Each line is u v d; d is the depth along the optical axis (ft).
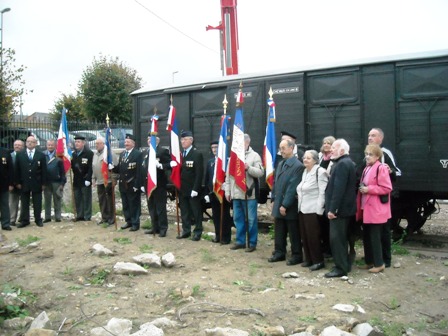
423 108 27.76
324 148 24.43
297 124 31.83
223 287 20.06
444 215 40.34
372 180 21.39
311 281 20.75
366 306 17.65
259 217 38.99
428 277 21.27
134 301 18.44
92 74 95.76
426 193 29.53
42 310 18.08
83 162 35.35
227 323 16.03
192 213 32.27
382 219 21.43
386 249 22.81
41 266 23.50
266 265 23.68
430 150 27.53
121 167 31.99
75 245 27.71
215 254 25.75
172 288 19.84
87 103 96.02
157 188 29.91
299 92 31.65
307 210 22.56
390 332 15.42
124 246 27.40
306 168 22.98
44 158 34.50
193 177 29.17
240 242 27.09
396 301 18.28
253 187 26.58
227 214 28.22
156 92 40.34
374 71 29.19
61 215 39.09
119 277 21.31
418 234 32.58
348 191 21.07
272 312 17.01
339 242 21.11
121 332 15.33
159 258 23.45
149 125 41.09
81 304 18.21
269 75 32.94
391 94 28.60
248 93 33.91
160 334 14.56
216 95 36.01
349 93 29.94
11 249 26.81
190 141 29.30
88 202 36.09
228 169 26.78
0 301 17.54
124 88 96.58
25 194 33.94
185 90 37.70
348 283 20.43
